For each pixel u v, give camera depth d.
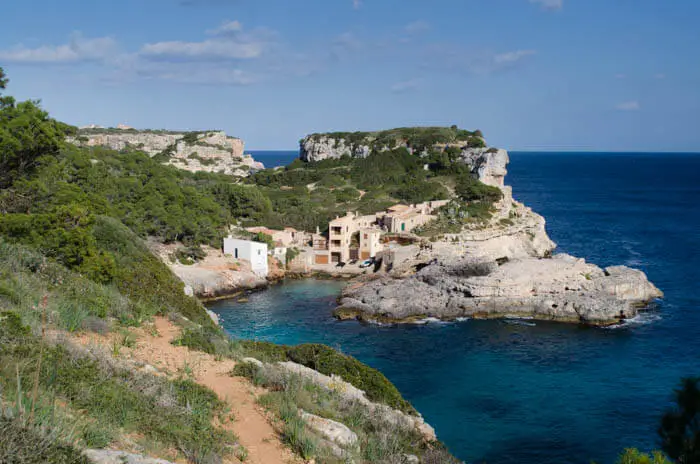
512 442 38.66
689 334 62.53
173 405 17.11
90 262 37.84
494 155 167.38
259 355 29.64
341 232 100.75
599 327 65.62
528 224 121.69
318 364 31.77
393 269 92.44
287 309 75.94
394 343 60.78
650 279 88.38
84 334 22.97
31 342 17.11
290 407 19.72
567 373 51.56
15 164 46.53
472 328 66.06
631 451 11.73
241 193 120.69
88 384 15.77
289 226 120.31
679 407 11.02
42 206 47.66
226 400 19.53
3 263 28.70
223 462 14.38
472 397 46.22
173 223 87.81
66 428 11.80
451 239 104.44
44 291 25.58
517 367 53.19
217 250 94.31
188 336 27.11
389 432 23.31
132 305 32.00
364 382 31.17
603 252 111.69
